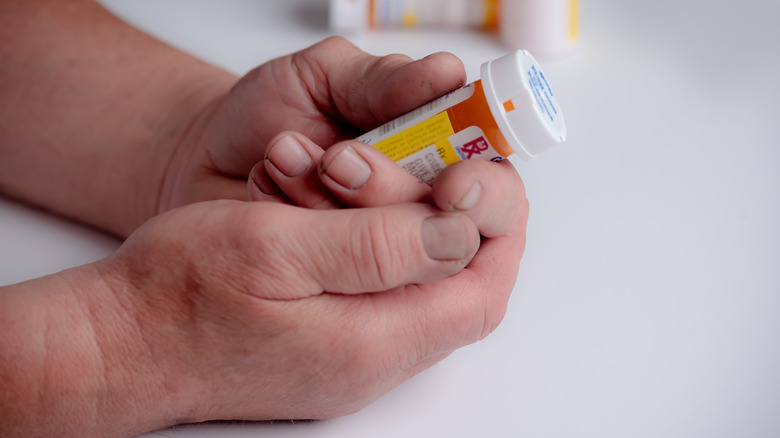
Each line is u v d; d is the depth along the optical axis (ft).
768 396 1.75
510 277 1.72
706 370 1.79
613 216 2.02
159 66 2.09
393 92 1.71
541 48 2.31
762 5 2.49
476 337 1.69
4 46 2.09
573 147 2.14
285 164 1.63
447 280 1.64
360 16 2.35
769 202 2.04
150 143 1.99
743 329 1.84
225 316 1.56
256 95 1.84
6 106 2.03
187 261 1.55
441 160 1.62
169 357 1.59
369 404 1.71
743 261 1.94
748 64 2.31
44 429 1.60
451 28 2.38
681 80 2.28
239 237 1.54
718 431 1.70
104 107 2.03
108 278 1.60
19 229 1.98
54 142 2.00
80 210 2.00
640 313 1.86
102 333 1.58
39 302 1.59
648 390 1.76
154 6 2.45
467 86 1.59
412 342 1.62
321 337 1.57
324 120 1.87
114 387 1.59
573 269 1.93
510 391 1.75
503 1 2.31
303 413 1.67
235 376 1.60
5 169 2.02
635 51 2.34
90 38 2.12
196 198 1.92
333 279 1.55
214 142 1.91
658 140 2.15
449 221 1.54
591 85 2.27
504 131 1.57
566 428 1.70
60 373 1.57
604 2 2.51
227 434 1.68
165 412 1.63
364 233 1.53
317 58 1.81
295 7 2.48
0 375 1.56
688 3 2.51
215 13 2.43
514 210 1.65
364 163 1.58
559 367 1.79
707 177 2.08
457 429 1.70
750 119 2.20
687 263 1.94
